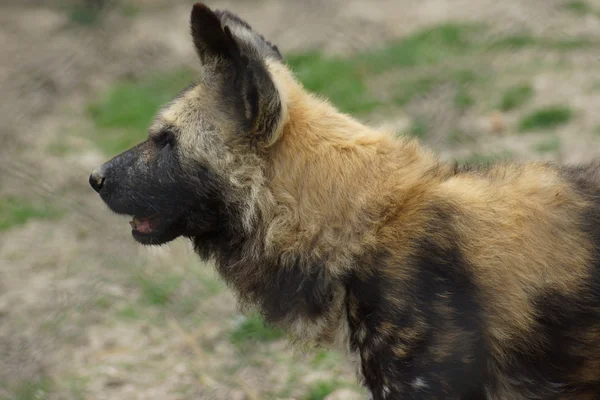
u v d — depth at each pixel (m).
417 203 6.24
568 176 6.54
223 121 6.64
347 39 19.52
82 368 9.54
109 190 7.08
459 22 19.58
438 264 6.05
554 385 6.25
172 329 10.24
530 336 6.14
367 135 6.63
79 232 12.85
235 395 8.77
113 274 11.61
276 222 6.50
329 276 6.34
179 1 23.36
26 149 15.79
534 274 6.12
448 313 6.01
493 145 13.56
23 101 17.78
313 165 6.47
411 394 6.06
